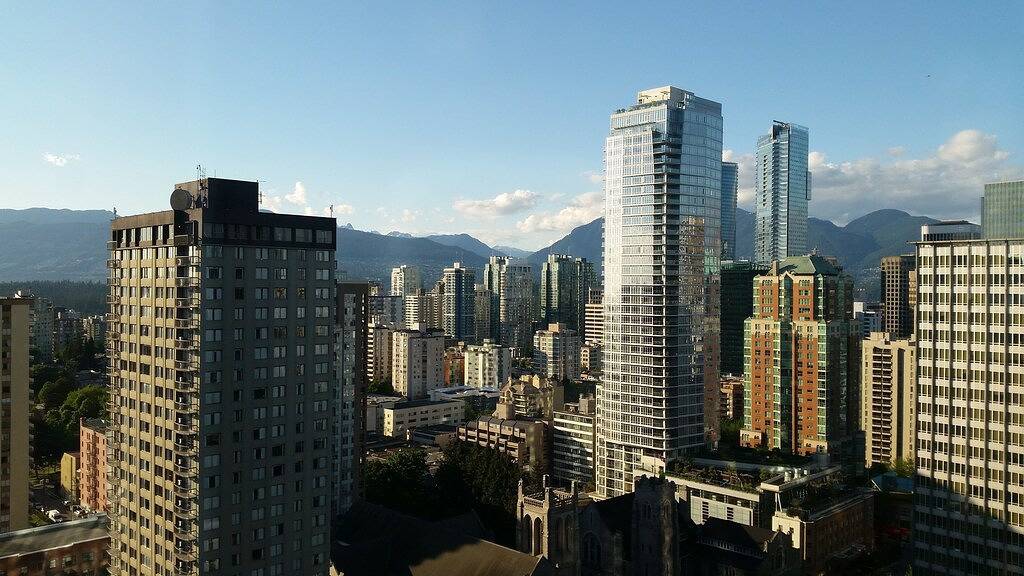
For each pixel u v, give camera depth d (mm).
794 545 167375
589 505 159250
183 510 103688
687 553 156250
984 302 145875
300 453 112688
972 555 146625
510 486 196625
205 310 102688
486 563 131500
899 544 195500
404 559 141500
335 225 116250
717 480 194750
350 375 187000
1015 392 141375
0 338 139750
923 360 155000
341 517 159000
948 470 150375
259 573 108250
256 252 107562
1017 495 140875
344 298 184375
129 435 115750
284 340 110625
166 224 107312
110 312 119938
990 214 150625
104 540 125312
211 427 103562
